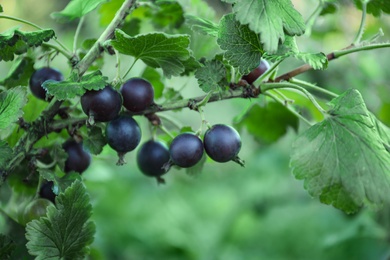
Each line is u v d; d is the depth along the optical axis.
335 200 0.44
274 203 0.96
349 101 0.46
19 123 0.47
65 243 0.45
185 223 0.98
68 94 0.44
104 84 0.44
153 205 0.95
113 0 0.54
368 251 0.74
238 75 0.47
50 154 0.48
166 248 0.89
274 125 0.57
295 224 0.94
